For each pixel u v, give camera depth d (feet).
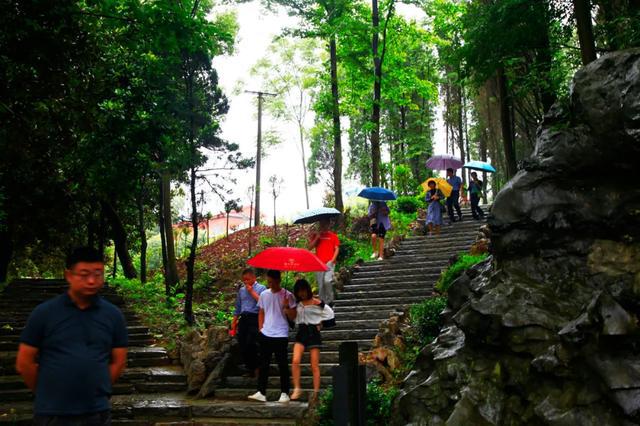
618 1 35.47
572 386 19.95
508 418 21.18
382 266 50.60
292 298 30.81
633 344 19.40
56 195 57.98
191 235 105.09
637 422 18.15
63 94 33.68
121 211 77.00
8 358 36.52
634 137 21.72
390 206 76.23
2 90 30.76
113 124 40.14
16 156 36.06
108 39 38.17
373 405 25.52
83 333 12.60
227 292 64.85
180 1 32.60
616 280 21.45
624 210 22.07
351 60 77.05
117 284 64.39
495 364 22.52
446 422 21.89
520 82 44.06
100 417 12.51
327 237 38.45
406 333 33.55
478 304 23.36
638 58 22.36
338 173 76.23
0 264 60.44
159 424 28.48
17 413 29.48
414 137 110.01
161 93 47.06
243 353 32.96
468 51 39.70
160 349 41.19
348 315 40.32
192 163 48.44
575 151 23.49
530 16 37.35
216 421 28.43
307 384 32.17
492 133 95.35
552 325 21.62
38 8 29.35
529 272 23.65
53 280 58.29
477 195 62.13
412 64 103.55
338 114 77.61
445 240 55.47
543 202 23.85
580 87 23.62
